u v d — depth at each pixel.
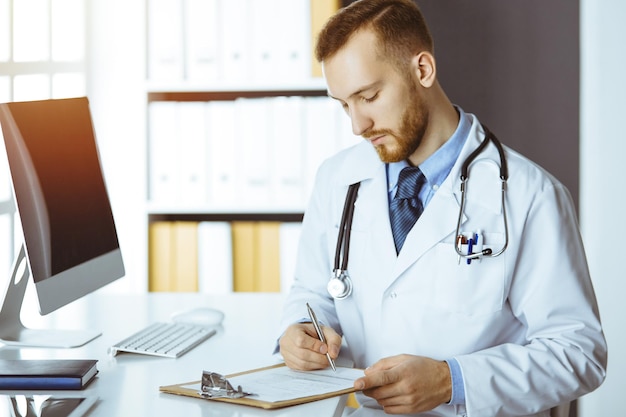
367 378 1.25
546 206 1.47
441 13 3.01
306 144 2.78
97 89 2.85
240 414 1.16
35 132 1.49
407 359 1.33
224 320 1.85
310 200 1.75
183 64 2.79
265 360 1.49
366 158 1.63
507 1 2.98
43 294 1.42
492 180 1.50
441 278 1.47
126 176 2.87
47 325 1.78
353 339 1.60
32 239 1.40
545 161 3.01
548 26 2.97
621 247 2.89
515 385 1.35
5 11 2.43
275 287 2.82
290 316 1.61
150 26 2.79
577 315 1.45
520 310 1.48
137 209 2.85
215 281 2.82
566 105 2.99
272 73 2.77
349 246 1.59
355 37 1.43
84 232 1.61
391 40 1.43
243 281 2.83
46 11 2.67
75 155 1.63
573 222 1.51
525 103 3.00
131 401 1.22
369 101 1.46
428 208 1.50
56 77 2.74
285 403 1.20
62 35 2.81
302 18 2.75
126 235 2.86
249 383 1.31
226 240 2.81
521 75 3.00
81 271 1.58
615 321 2.89
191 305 2.03
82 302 2.07
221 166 2.79
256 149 2.79
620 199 2.91
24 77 2.54
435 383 1.31
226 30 2.77
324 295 1.71
